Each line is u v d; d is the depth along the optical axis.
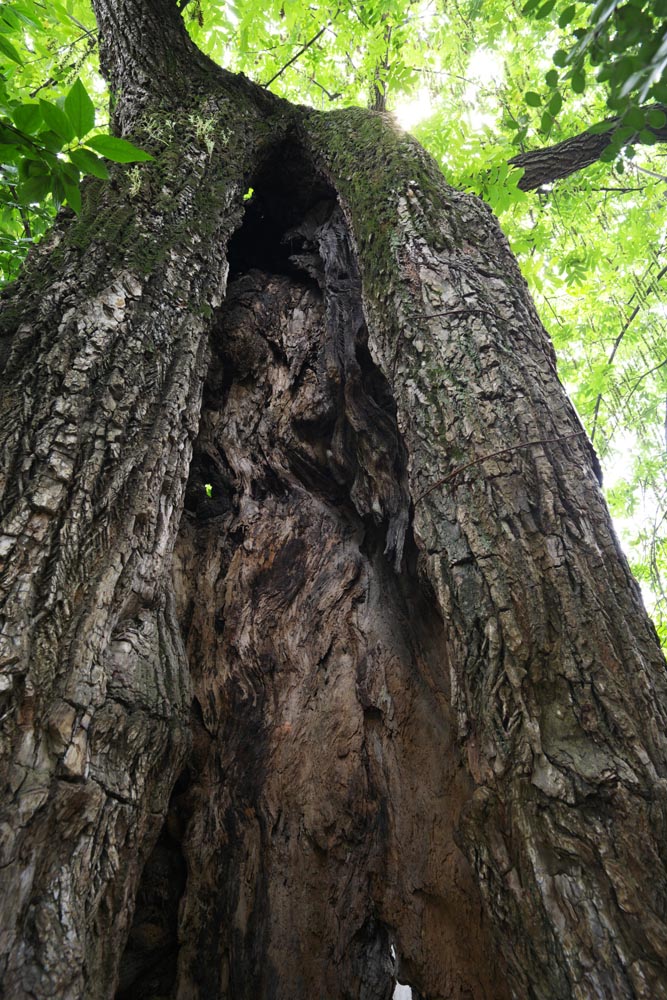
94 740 1.41
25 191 1.35
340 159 3.21
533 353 2.12
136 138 2.85
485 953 1.69
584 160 4.40
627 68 1.33
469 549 1.72
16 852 1.15
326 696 2.32
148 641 1.71
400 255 2.42
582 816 1.32
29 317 1.92
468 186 4.10
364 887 1.96
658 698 1.48
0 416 1.65
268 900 1.95
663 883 1.22
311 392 2.98
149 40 3.46
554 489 1.77
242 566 2.61
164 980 1.84
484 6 4.81
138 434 1.87
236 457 2.93
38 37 4.55
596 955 1.17
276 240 3.88
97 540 1.61
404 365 2.16
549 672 1.50
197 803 2.10
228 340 3.21
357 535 2.73
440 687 2.20
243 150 3.22
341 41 5.27
